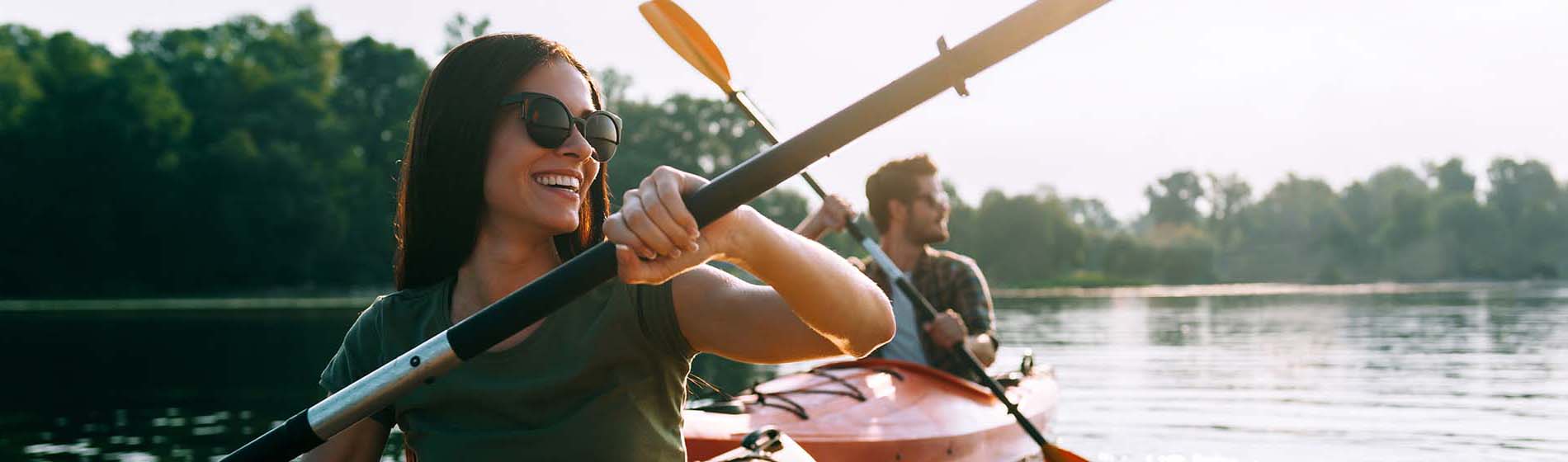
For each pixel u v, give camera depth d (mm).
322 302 42688
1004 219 80500
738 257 1335
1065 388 8188
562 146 1729
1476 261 92812
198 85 54312
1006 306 31031
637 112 67375
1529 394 7570
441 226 1817
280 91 53594
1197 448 5539
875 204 5523
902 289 4957
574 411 1673
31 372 11141
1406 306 26922
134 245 46781
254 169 47188
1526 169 99688
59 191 45094
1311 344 12789
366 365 1861
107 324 22891
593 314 1679
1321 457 5270
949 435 4105
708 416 3996
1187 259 86375
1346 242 94500
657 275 1293
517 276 1836
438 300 1837
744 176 1271
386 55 60031
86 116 45031
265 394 8984
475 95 1747
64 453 6059
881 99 1267
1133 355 11367
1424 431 6004
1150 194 112750
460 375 1690
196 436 6676
